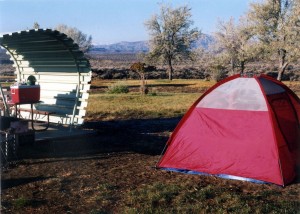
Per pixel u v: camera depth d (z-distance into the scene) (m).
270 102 5.24
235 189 4.67
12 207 4.09
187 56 37.22
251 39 29.70
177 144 5.61
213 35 31.91
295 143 5.34
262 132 5.12
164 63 37.81
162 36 35.94
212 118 5.48
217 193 4.48
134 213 3.88
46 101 8.72
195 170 5.39
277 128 5.10
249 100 5.34
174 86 24.81
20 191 4.55
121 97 16.12
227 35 31.02
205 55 36.34
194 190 4.59
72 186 4.74
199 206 4.07
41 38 7.49
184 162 5.48
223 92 5.54
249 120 5.26
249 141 5.17
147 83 27.72
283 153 5.03
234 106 5.41
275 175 4.89
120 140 7.51
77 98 7.96
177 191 4.53
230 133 5.32
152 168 5.57
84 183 4.85
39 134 7.38
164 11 36.38
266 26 27.31
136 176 5.17
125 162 5.89
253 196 4.37
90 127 8.92
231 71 31.31
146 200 4.26
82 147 6.81
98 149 6.70
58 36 7.12
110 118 10.45
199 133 5.51
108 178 5.06
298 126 5.52
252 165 5.07
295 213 3.90
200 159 5.41
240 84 5.49
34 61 8.80
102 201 4.25
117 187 4.71
